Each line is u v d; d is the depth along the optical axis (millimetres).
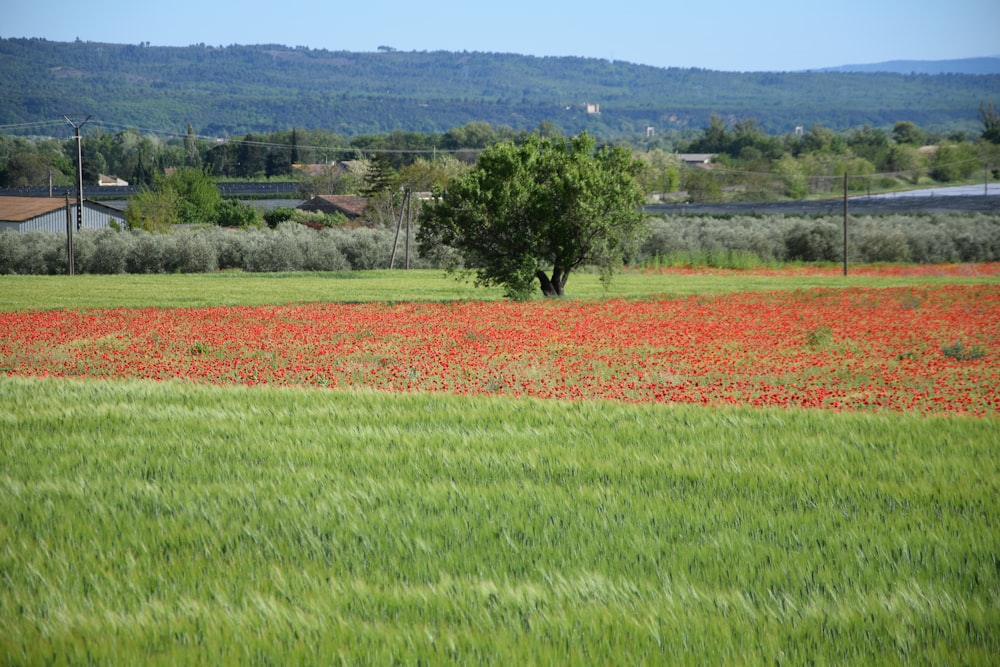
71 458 45156
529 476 42562
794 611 27328
